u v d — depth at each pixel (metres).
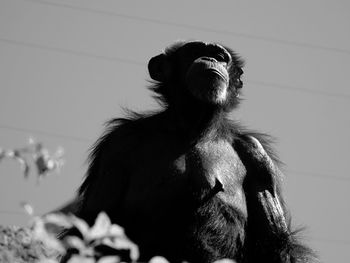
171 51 15.03
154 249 13.29
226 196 13.57
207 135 14.06
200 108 14.16
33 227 8.85
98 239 8.73
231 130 14.57
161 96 14.78
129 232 13.46
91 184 14.24
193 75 14.09
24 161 9.24
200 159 13.72
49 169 9.23
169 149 13.84
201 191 13.41
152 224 13.40
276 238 13.78
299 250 13.86
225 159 13.93
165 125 14.24
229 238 13.33
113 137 14.21
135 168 13.83
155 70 14.95
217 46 14.64
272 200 14.01
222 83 14.06
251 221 13.89
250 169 14.12
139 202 13.54
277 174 14.29
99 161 14.23
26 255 12.73
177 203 13.41
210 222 13.27
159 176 13.57
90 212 13.79
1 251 11.95
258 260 13.79
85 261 8.66
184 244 13.22
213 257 13.20
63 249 8.73
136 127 14.25
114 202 13.78
